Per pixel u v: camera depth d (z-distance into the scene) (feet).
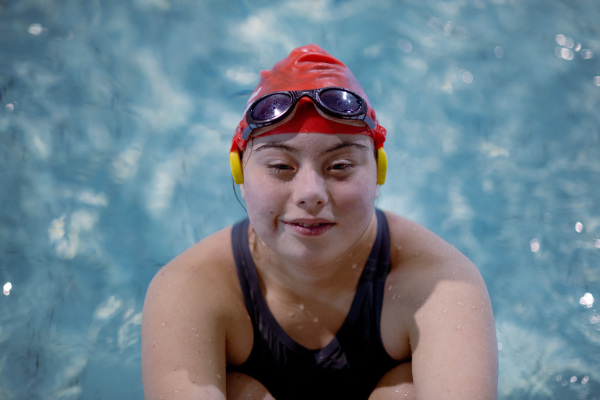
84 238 8.23
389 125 9.91
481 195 8.90
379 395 4.99
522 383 6.35
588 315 7.06
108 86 10.04
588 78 10.74
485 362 4.53
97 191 8.75
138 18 11.09
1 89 9.52
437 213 8.67
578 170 9.11
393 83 10.57
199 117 9.96
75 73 10.08
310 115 4.28
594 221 8.26
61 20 10.93
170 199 8.82
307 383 5.27
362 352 5.22
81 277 7.78
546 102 10.30
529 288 7.51
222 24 11.36
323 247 4.46
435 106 10.23
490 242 8.21
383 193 8.96
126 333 7.12
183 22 11.22
